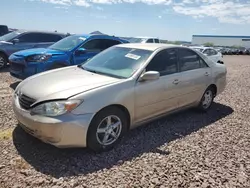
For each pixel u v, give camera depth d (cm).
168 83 438
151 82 406
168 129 459
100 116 341
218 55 1538
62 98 318
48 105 317
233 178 308
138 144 388
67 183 280
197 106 548
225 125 496
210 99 575
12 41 1034
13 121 445
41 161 321
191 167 327
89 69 441
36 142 368
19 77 710
